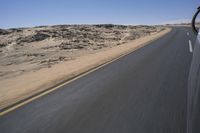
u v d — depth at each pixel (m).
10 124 5.92
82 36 65.69
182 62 12.71
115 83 9.37
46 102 7.58
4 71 24.58
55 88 9.42
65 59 26.89
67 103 7.27
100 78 10.59
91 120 5.71
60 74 12.45
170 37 31.73
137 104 6.62
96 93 8.14
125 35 75.94
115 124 5.35
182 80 8.96
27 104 7.54
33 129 5.48
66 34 67.06
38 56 37.06
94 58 18.41
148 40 31.14
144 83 8.96
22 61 33.53
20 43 57.34
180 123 5.12
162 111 5.91
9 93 9.45
